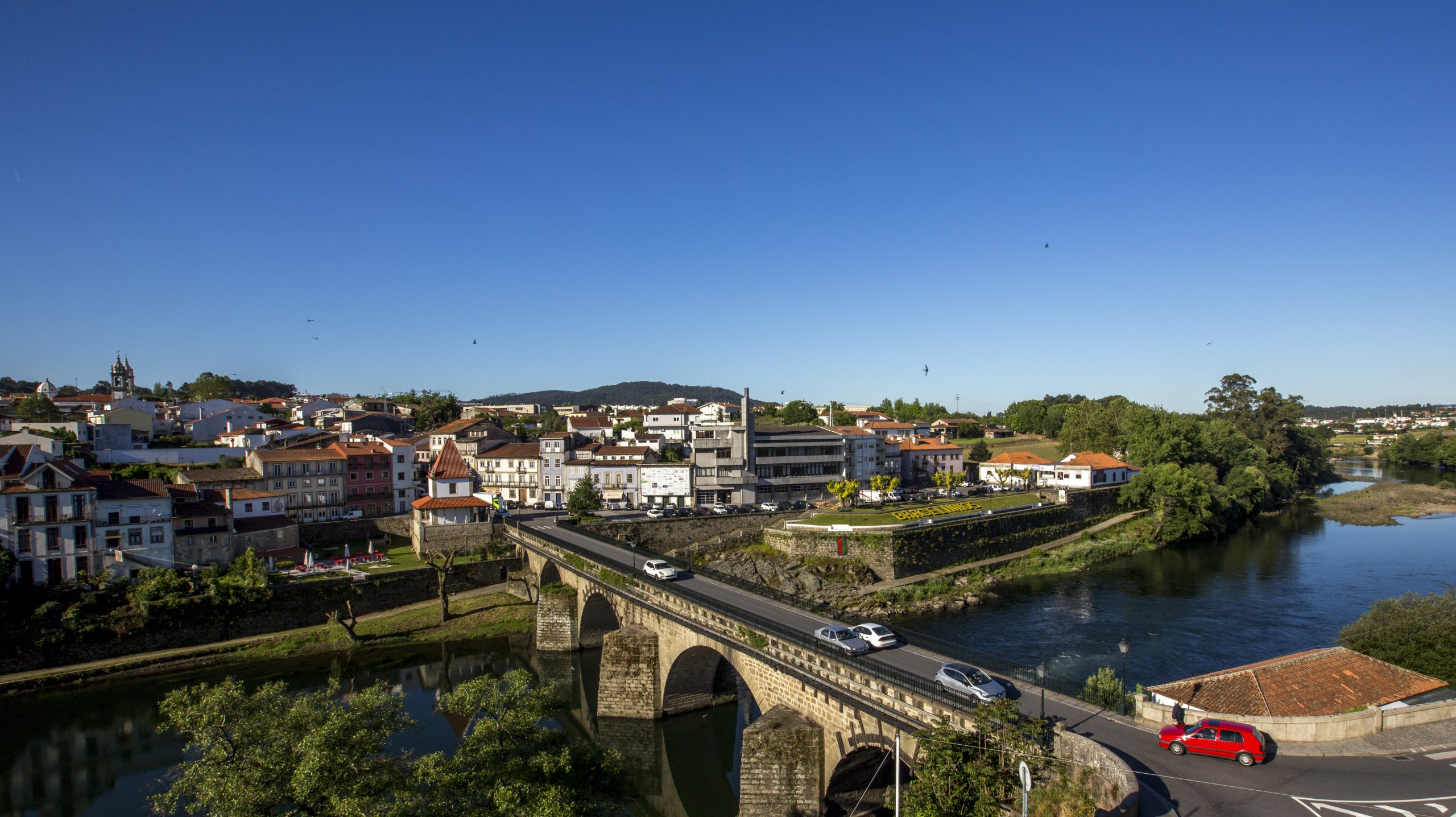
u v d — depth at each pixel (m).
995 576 94.56
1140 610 75.62
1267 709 32.22
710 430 127.88
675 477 120.12
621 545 79.06
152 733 52.88
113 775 47.03
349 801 24.78
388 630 74.00
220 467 105.88
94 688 60.31
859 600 82.69
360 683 62.97
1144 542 113.19
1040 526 113.81
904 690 31.22
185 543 76.06
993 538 105.81
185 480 94.12
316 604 74.62
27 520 66.19
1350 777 26.92
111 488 73.00
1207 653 61.03
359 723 27.42
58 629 62.22
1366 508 139.12
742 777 35.75
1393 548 104.81
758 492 123.81
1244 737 28.14
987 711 28.17
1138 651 62.12
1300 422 176.75
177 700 27.61
